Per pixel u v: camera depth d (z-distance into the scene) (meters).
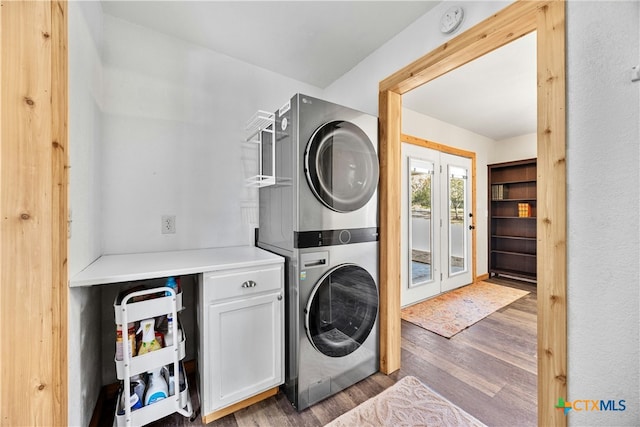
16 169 0.73
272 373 1.52
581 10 0.99
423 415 1.43
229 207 2.03
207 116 1.96
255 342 1.47
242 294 1.42
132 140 1.70
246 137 2.11
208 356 1.34
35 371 0.75
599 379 0.96
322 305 1.55
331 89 2.45
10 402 0.73
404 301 3.08
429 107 3.10
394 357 1.85
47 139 0.76
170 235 1.82
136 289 1.41
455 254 3.81
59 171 0.80
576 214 1.01
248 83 2.13
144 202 1.73
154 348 1.27
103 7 1.57
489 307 3.08
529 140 4.20
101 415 1.47
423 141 3.31
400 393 1.61
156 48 1.78
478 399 1.56
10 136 0.73
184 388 1.40
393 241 1.84
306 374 1.49
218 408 1.36
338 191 1.60
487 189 4.45
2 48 0.73
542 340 1.09
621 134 0.91
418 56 1.66
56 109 0.78
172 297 1.29
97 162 1.50
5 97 0.73
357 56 2.05
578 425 1.01
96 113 1.47
